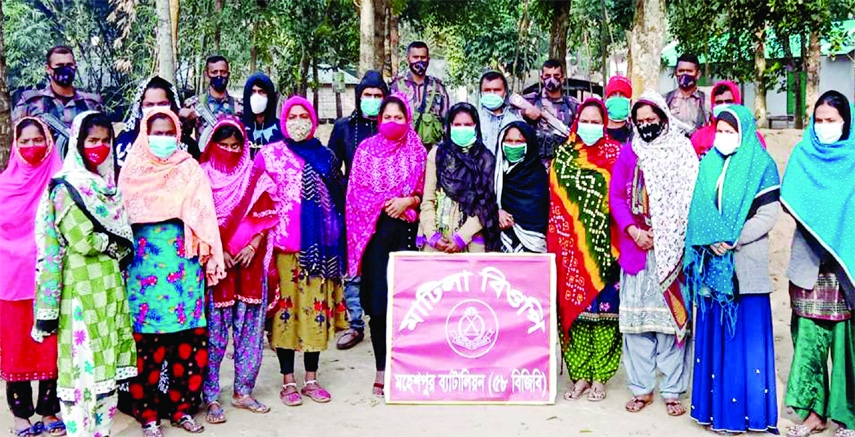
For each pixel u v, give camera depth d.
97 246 4.18
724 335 4.59
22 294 4.49
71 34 24.67
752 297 4.54
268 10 15.15
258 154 5.21
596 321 5.18
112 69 24.22
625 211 4.94
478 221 5.24
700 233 4.54
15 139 4.57
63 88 5.98
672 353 4.96
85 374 4.21
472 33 20.27
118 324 4.34
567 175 5.15
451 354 5.19
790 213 4.46
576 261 5.14
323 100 29.95
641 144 4.90
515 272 5.21
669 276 4.78
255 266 4.93
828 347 4.58
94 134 4.27
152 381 4.59
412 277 5.20
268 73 18.78
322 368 6.02
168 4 7.69
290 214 5.04
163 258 4.52
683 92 7.18
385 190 5.18
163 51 7.66
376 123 6.07
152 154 4.48
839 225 4.37
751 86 23.84
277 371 5.97
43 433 4.72
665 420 4.90
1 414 5.07
